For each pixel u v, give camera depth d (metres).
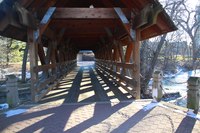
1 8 4.75
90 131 4.00
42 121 4.58
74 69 21.73
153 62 17.23
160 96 6.10
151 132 3.90
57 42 9.13
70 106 5.75
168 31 6.35
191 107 5.10
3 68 25.67
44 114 5.06
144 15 5.23
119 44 9.15
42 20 6.23
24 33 6.92
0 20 5.05
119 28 8.70
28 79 18.95
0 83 13.47
